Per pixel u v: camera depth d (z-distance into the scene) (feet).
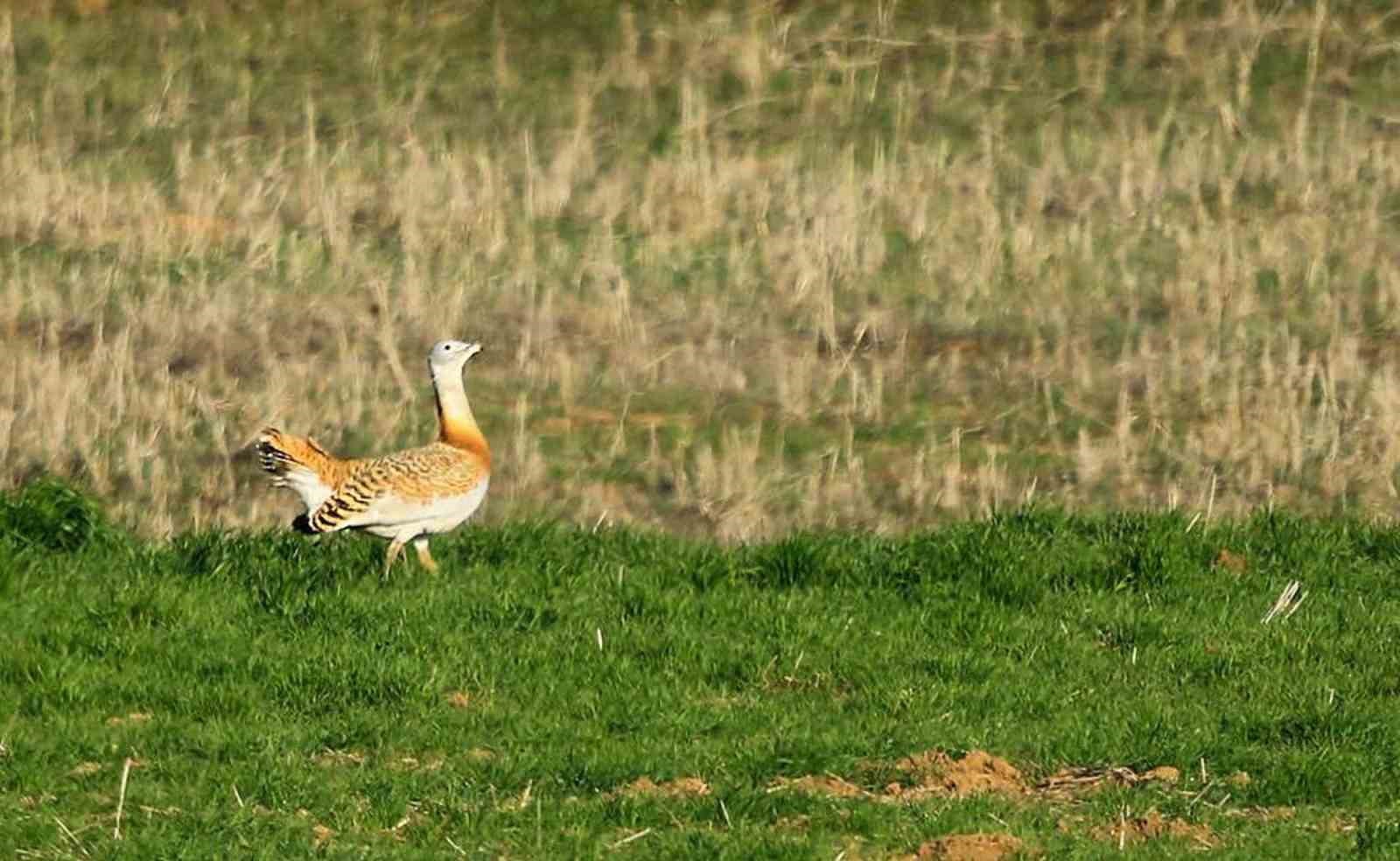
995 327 115.85
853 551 79.56
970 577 77.36
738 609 73.46
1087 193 133.39
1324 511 92.12
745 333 114.73
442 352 78.43
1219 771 60.13
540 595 74.08
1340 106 147.23
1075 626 73.87
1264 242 124.57
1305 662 70.54
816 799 56.24
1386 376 105.91
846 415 104.68
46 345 108.68
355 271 120.67
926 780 58.85
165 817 54.85
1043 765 60.39
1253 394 105.50
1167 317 116.26
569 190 132.67
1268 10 160.15
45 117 146.41
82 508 79.15
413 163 134.92
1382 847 53.42
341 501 74.84
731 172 136.46
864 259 123.34
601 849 52.80
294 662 66.33
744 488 93.76
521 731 62.03
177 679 65.31
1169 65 153.69
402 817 55.21
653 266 123.03
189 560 76.07
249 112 148.46
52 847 52.65
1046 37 158.51
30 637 67.72
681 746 61.16
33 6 165.99
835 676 67.87
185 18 164.35
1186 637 72.38
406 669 65.77
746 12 164.14
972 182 135.74
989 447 100.53
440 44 159.74
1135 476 96.43
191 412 101.04
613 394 107.34
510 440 100.37
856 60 155.84
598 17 163.53
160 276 118.83
